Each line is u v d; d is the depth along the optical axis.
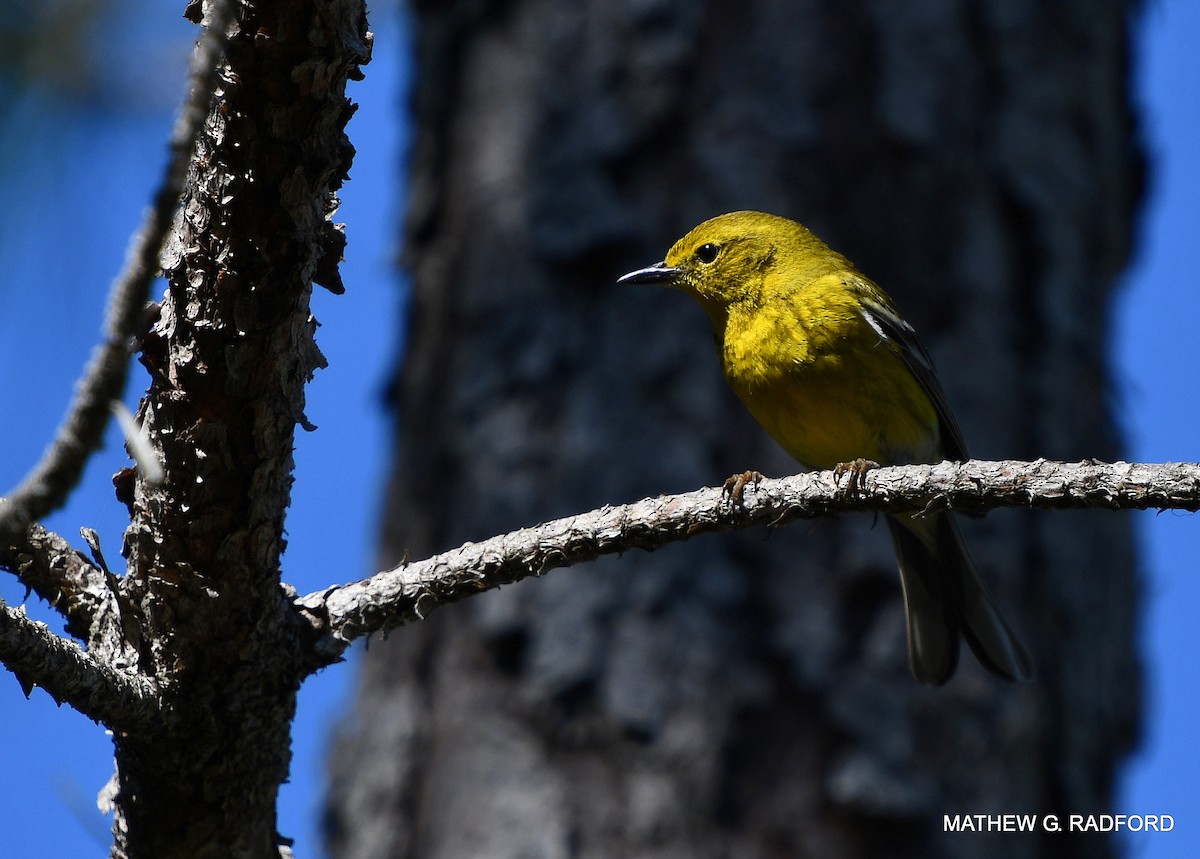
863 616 9.38
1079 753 9.55
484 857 9.14
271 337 4.86
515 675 9.49
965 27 10.69
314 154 4.62
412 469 10.52
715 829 8.90
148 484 5.04
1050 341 10.27
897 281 10.09
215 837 5.68
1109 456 10.56
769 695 9.16
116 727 5.16
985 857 8.95
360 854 9.86
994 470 5.54
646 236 10.24
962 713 9.26
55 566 5.60
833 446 9.97
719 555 9.42
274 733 5.55
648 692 9.16
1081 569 9.95
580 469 9.78
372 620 5.58
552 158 10.62
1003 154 10.47
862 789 8.91
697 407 9.91
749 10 10.60
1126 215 11.52
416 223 11.27
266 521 5.12
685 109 10.46
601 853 8.95
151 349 4.91
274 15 4.32
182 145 3.53
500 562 5.61
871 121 10.36
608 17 10.84
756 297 9.77
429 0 11.95
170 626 5.20
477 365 10.30
